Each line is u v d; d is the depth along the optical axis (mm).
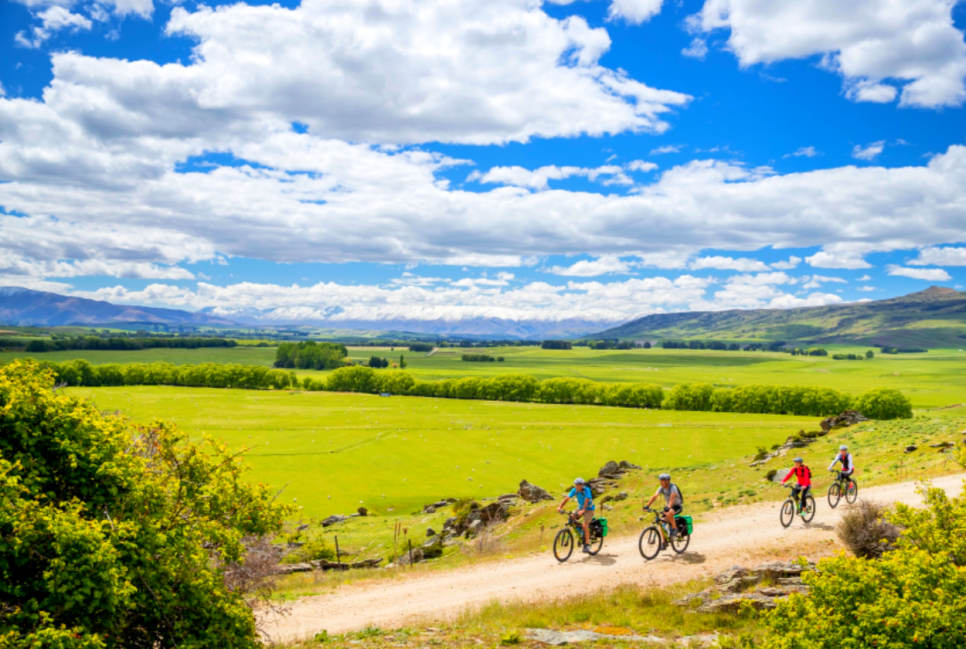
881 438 42781
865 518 19109
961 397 165250
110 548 8852
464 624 15172
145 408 163125
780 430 114875
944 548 10922
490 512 43969
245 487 15273
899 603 8398
